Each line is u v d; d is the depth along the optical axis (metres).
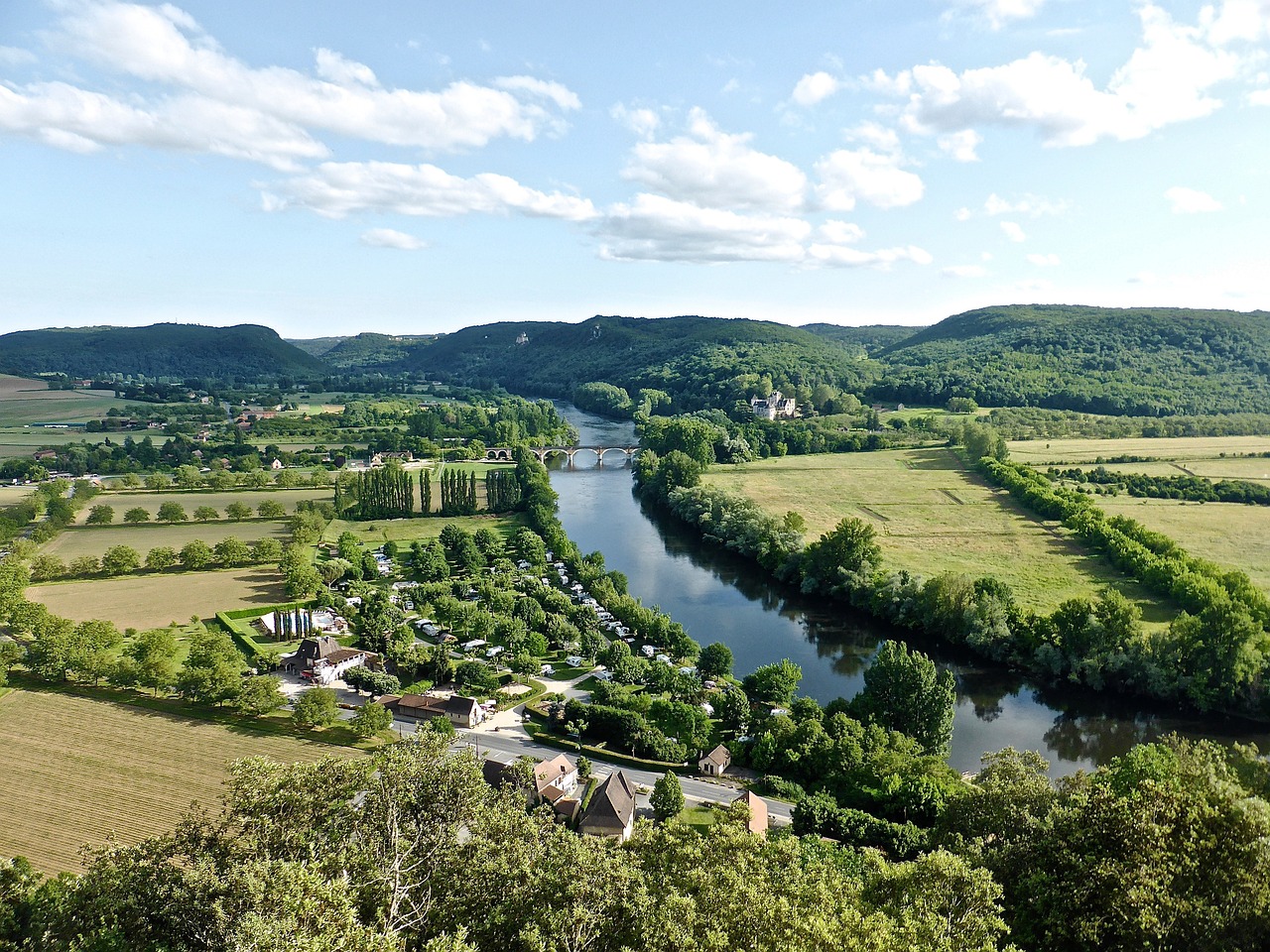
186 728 130.88
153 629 177.75
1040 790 82.56
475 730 140.12
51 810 105.69
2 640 166.75
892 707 134.88
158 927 53.56
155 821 104.00
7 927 67.44
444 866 59.22
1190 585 188.25
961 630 183.75
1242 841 60.03
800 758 124.81
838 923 51.66
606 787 109.19
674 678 151.88
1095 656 163.38
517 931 53.88
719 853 64.06
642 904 54.28
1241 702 152.00
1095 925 58.62
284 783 61.44
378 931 49.75
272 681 139.75
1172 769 82.56
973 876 59.66
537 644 175.88
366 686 152.50
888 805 107.00
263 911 45.59
